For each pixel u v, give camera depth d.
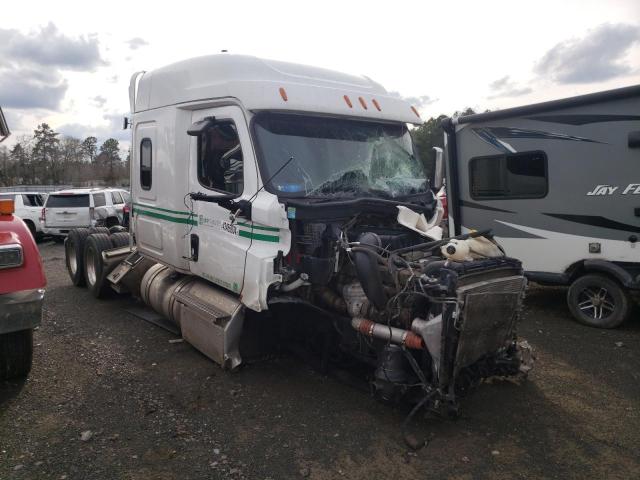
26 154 60.41
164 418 4.10
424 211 5.18
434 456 3.63
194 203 5.32
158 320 6.55
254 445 3.74
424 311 3.94
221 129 4.91
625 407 4.38
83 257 8.38
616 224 6.57
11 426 3.91
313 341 5.02
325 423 4.05
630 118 6.38
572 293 6.86
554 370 5.17
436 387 3.75
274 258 4.31
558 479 3.38
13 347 4.49
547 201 7.19
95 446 3.67
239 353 4.82
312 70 5.23
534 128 7.27
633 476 3.41
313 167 4.69
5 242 4.03
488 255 4.28
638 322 6.86
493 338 4.02
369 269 3.95
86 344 5.74
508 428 4.02
